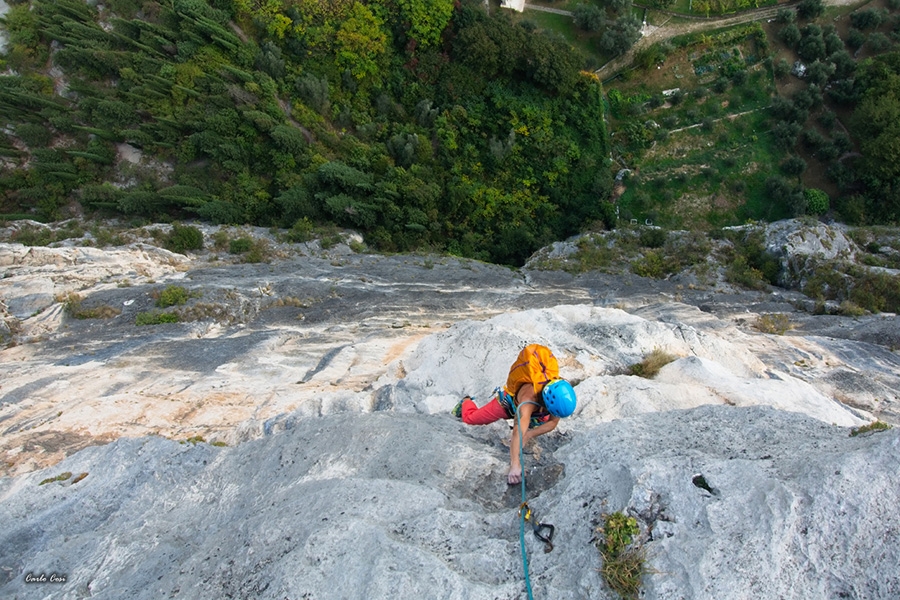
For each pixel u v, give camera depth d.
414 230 29.56
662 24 35.12
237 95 29.02
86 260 20.52
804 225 26.59
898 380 12.76
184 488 6.48
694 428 5.94
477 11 31.89
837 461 4.54
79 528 6.16
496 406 6.29
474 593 4.24
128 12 30.44
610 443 5.55
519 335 9.75
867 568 4.10
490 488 5.67
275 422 8.84
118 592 4.96
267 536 4.99
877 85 32.09
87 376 12.45
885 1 35.31
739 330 16.33
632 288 23.41
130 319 17.09
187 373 12.92
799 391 9.23
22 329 15.75
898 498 4.29
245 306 18.39
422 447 6.12
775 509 4.38
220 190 28.56
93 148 28.31
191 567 4.99
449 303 19.94
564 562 4.55
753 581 4.10
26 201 27.44
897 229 28.42
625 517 4.62
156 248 23.39
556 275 24.55
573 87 32.84
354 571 4.45
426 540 4.81
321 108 31.05
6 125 28.11
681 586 4.15
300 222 27.33
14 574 5.66
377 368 12.89
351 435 6.50
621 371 9.70
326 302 19.42
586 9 34.19
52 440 9.09
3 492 6.82
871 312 21.00
